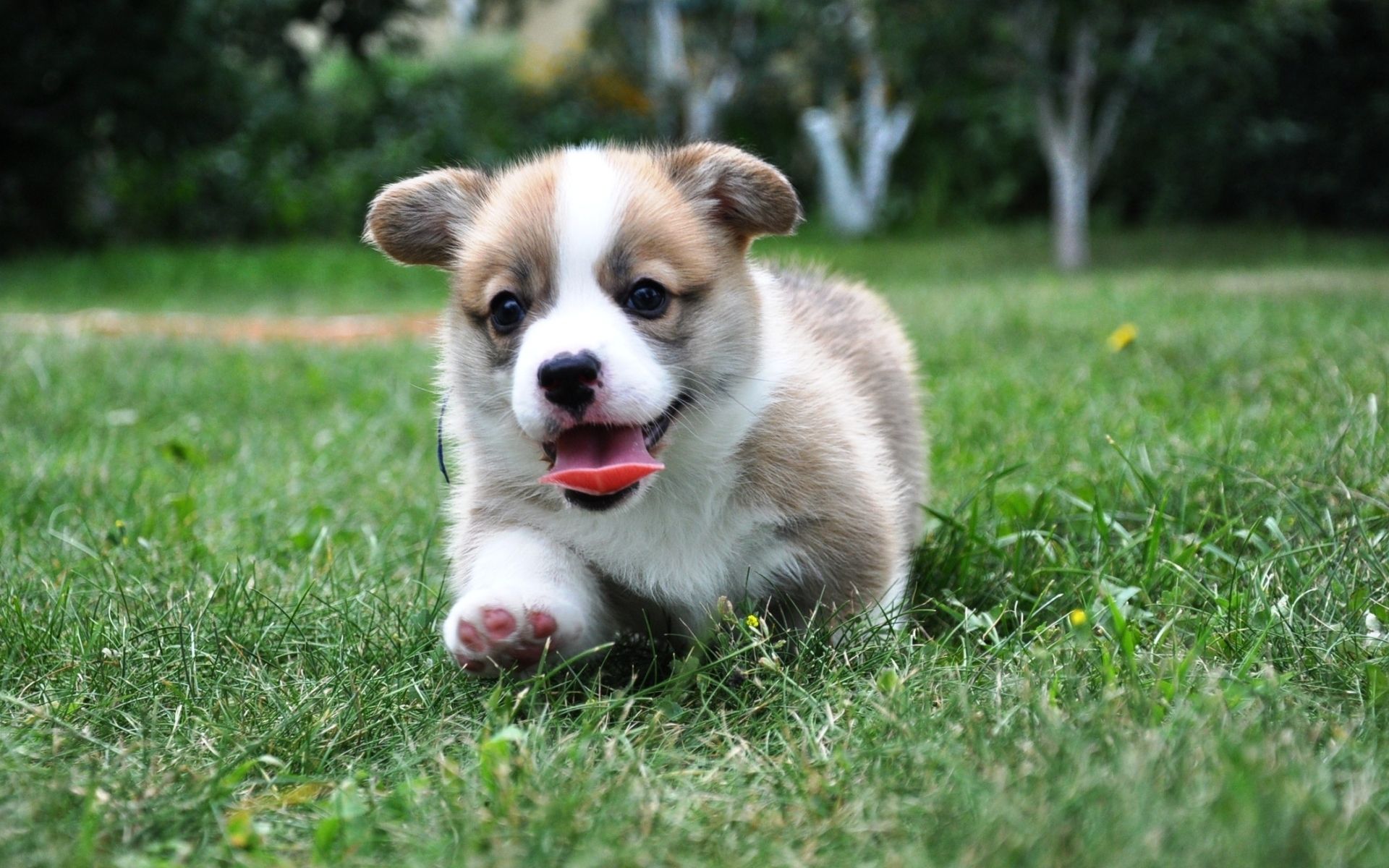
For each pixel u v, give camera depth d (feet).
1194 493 2.93
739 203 2.63
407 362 5.10
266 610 2.62
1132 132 12.53
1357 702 2.22
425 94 13.96
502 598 2.44
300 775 2.21
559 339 2.42
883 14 10.19
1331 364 3.64
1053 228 13.69
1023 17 9.96
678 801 2.07
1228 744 2.01
